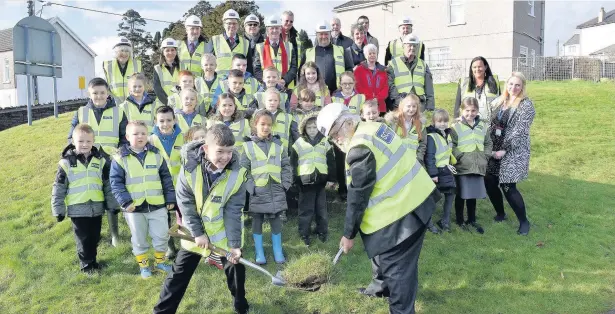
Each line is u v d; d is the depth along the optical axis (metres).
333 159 7.39
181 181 4.23
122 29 53.81
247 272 5.48
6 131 11.98
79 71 44.41
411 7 27.19
